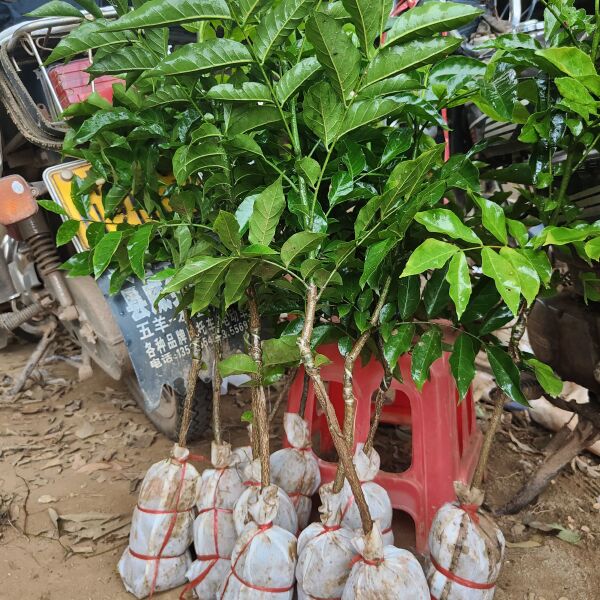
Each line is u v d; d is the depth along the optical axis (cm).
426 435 213
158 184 215
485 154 278
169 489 201
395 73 150
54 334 364
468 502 178
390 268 177
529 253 152
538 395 238
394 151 170
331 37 139
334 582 172
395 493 220
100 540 234
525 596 202
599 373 208
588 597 202
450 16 142
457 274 140
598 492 254
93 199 246
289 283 176
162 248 212
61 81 271
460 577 174
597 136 162
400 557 167
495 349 179
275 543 177
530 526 233
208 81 181
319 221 164
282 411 329
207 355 244
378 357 200
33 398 358
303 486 216
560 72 157
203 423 290
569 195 215
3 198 249
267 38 149
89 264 205
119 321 231
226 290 161
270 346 173
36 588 209
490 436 179
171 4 140
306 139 181
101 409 343
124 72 179
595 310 223
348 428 167
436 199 155
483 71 179
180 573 207
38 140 263
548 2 163
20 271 349
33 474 279
